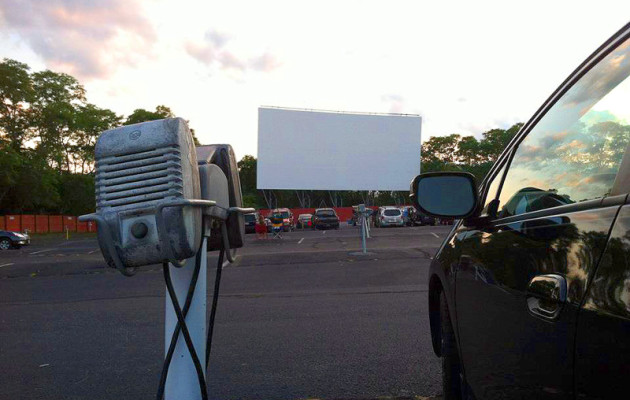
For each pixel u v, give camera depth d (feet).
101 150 7.45
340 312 25.02
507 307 6.89
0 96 167.84
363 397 13.58
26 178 172.76
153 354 18.69
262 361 17.20
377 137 143.64
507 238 7.51
